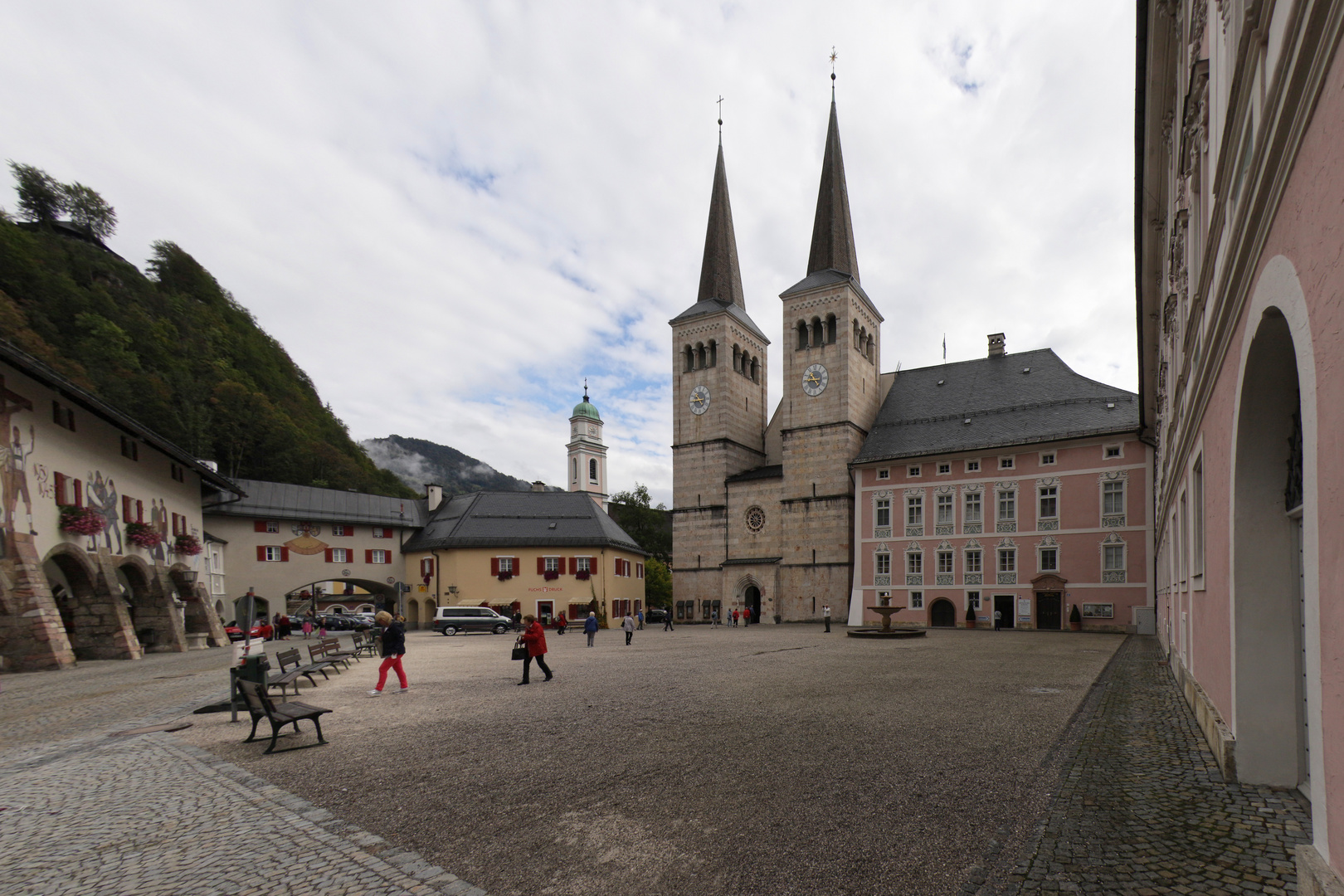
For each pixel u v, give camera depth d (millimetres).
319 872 5902
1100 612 44000
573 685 17172
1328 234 3539
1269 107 4406
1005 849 6137
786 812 7188
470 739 10938
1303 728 7496
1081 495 45375
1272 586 7367
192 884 5727
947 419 54688
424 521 66938
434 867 5961
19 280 63969
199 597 39000
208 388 77812
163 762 10000
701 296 73375
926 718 12250
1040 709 13180
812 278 63406
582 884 5578
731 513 65188
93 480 29281
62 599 30297
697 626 62000
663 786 8203
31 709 15383
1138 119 14680
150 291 85438
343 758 9875
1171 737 10484
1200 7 9148
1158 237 18828
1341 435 3484
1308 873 3961
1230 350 7293
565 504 66250
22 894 5633
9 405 23875
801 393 61125
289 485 60469
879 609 37969
